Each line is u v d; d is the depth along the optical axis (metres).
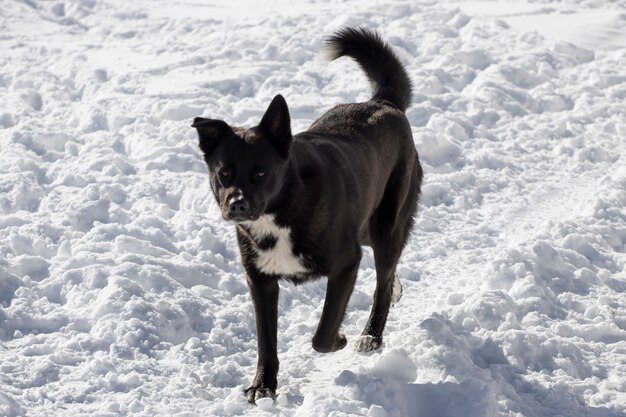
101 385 6.26
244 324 7.55
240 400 6.20
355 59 8.91
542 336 7.07
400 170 7.88
